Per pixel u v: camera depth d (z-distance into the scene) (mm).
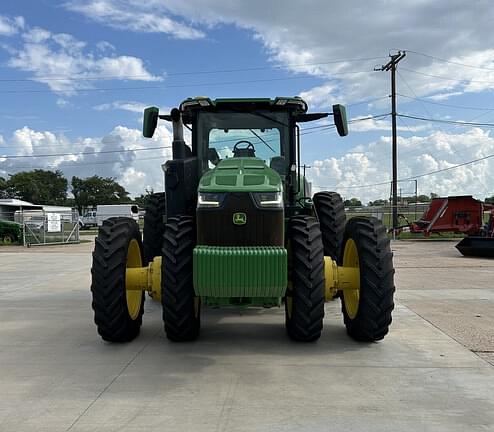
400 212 31656
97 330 5734
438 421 3373
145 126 6223
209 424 3340
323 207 7086
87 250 21344
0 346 5340
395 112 29391
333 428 3266
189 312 5129
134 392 3932
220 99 6043
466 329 5902
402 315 6695
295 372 4379
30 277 11539
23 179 89188
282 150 6254
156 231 7730
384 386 4023
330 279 5301
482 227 22547
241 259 4559
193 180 6004
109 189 100000
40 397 3848
